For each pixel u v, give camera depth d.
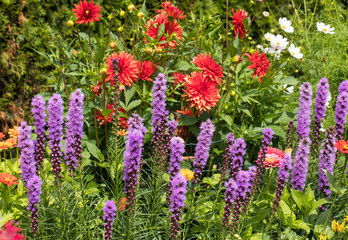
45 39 5.00
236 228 2.62
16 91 5.02
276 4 6.34
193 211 2.79
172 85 3.75
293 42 5.72
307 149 2.78
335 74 4.96
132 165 2.31
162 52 3.56
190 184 3.09
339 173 3.38
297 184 2.86
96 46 3.75
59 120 2.54
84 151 3.24
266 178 3.00
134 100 3.58
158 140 2.83
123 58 3.21
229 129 3.64
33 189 2.33
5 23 4.75
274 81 3.72
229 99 3.69
